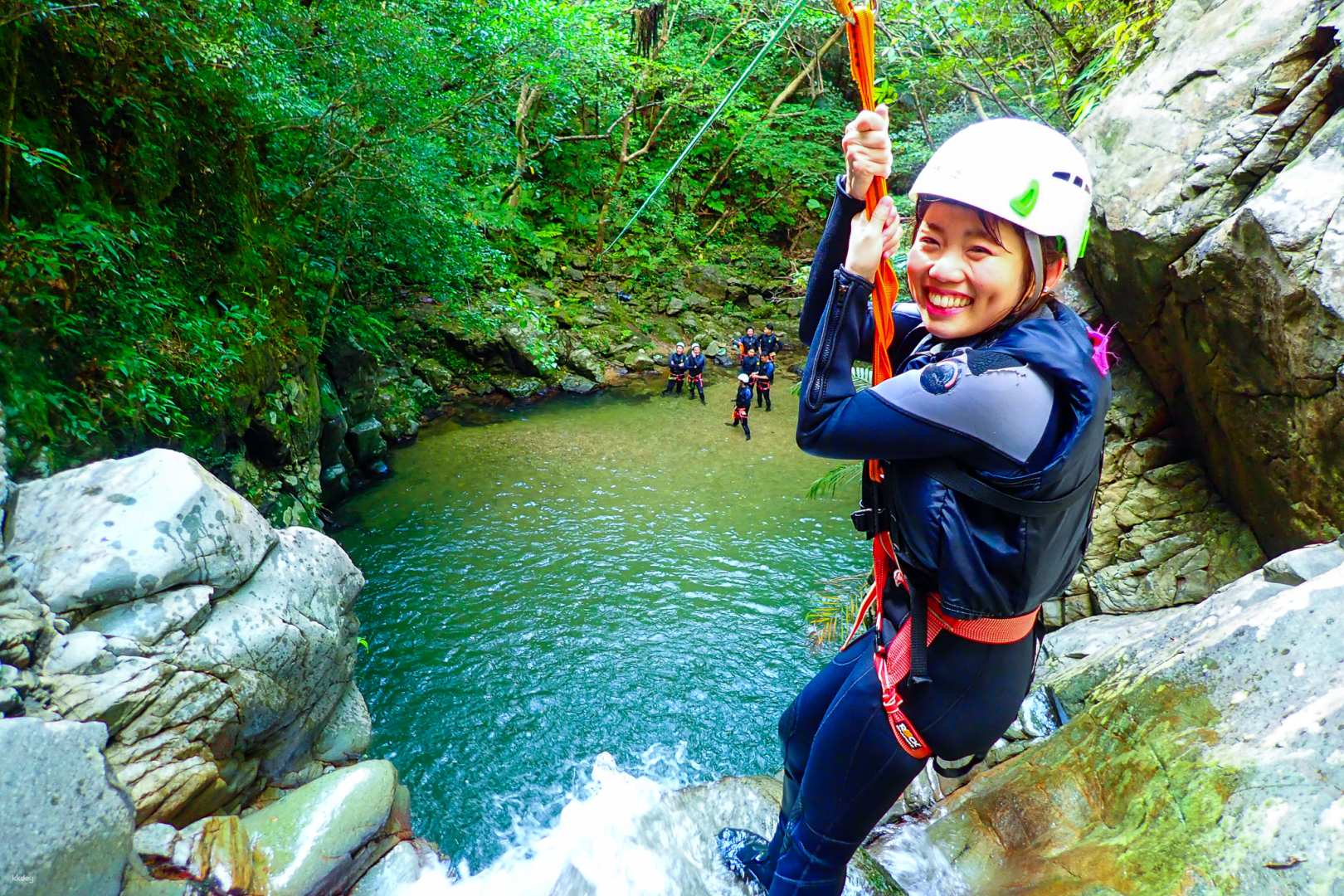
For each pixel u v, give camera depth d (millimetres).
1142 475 5211
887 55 7523
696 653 7926
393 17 8227
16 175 4688
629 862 2205
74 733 2041
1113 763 2205
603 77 17328
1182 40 4902
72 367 4961
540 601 8680
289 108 7238
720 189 24266
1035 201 1188
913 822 2723
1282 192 3619
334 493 10742
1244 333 3918
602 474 12281
